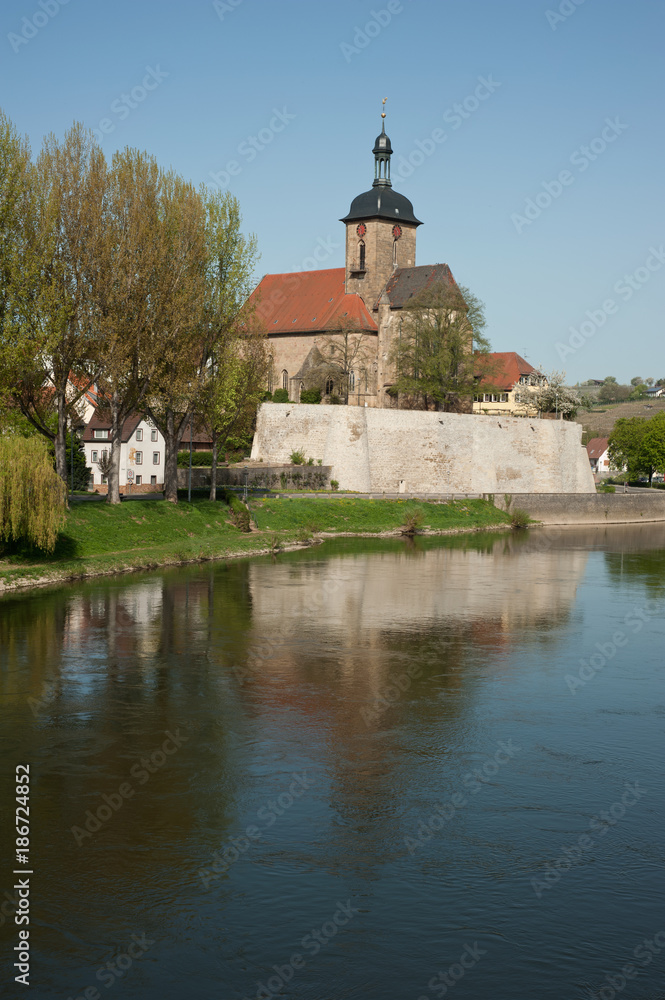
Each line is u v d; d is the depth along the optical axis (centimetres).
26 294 4866
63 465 5300
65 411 5312
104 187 5338
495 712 2608
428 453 9625
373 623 3819
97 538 5344
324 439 9069
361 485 9000
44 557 4841
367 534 7506
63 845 1758
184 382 5888
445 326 10938
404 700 2705
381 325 12644
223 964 1418
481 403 14525
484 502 9231
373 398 12775
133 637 3425
